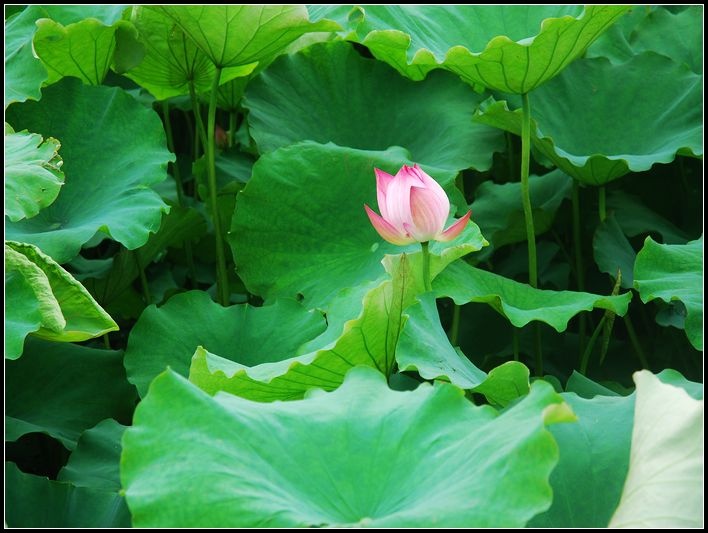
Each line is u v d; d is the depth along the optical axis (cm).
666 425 466
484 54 528
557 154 543
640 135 562
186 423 463
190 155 627
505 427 462
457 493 457
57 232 525
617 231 555
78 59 554
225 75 566
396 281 493
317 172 543
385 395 475
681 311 544
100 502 488
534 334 545
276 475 462
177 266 588
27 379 519
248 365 521
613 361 563
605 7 521
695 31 588
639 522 461
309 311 525
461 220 506
